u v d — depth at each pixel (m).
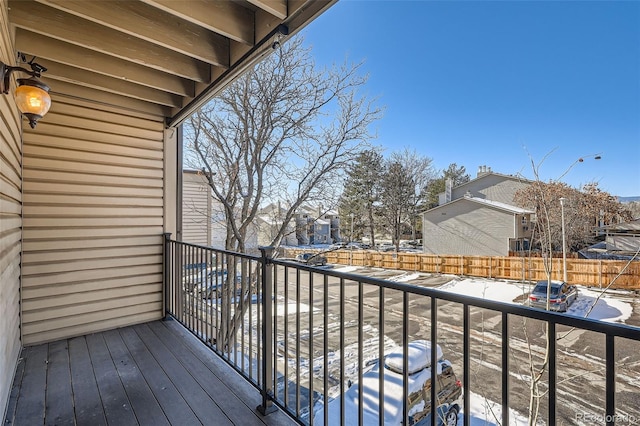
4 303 1.94
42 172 2.96
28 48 2.38
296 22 2.04
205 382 2.23
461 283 10.85
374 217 18.66
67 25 2.21
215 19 2.10
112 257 3.33
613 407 0.75
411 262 13.98
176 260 3.47
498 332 5.76
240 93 5.48
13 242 2.36
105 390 2.12
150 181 3.60
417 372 3.15
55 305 3.00
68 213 3.09
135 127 3.51
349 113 6.07
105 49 2.34
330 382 4.13
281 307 7.88
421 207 20.22
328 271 1.56
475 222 16.58
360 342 1.39
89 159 3.22
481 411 3.62
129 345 2.87
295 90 5.66
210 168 5.59
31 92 1.91
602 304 7.36
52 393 2.08
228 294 2.68
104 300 3.26
